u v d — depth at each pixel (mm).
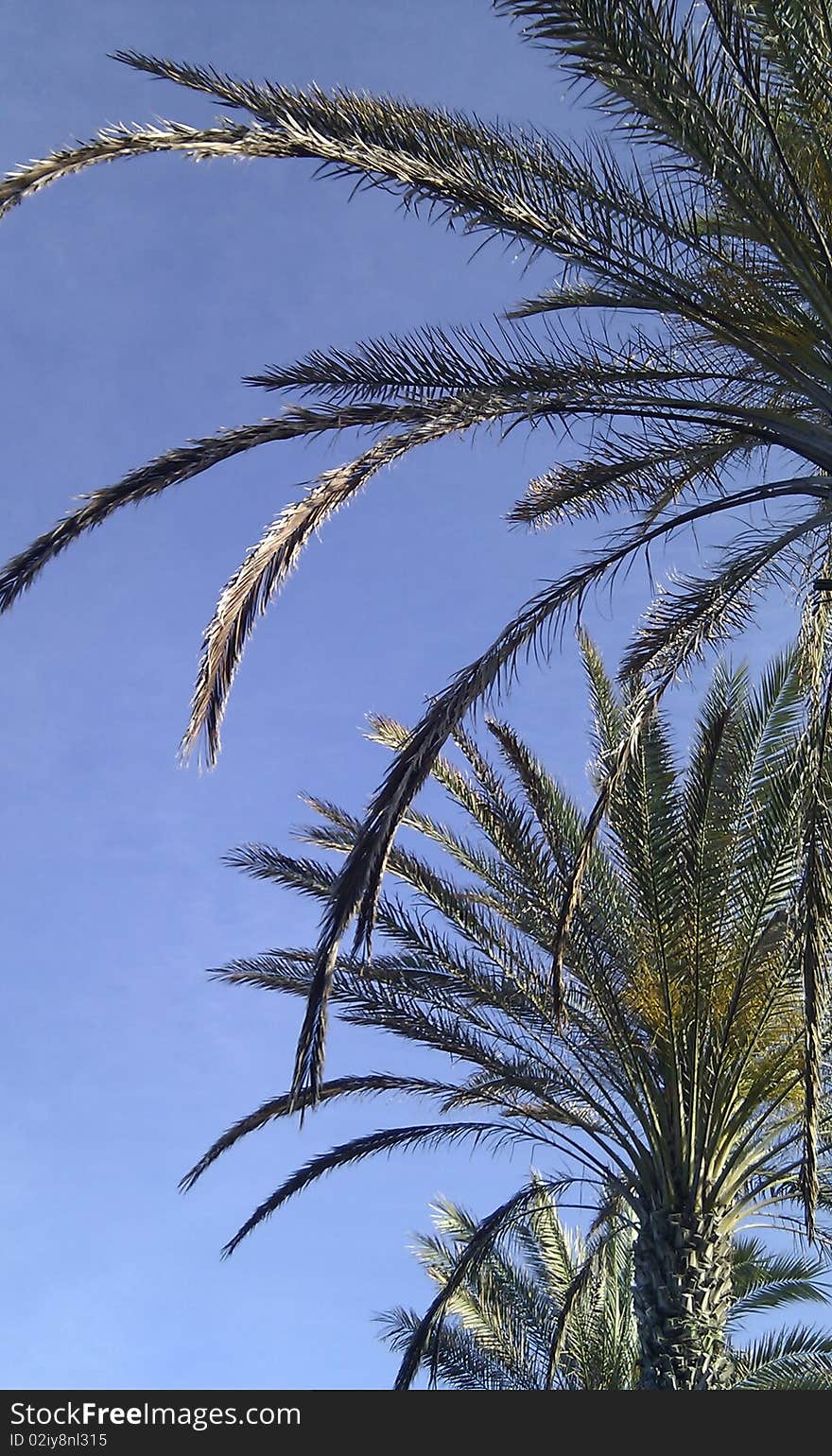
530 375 7363
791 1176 11000
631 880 10906
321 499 7727
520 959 11547
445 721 6875
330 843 12734
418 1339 12461
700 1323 10516
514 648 7324
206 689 7730
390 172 6777
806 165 7039
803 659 8516
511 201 6934
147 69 6934
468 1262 12625
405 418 7246
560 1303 17203
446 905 11656
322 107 7129
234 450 7391
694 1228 10805
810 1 6770
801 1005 10352
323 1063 6168
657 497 8266
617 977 11227
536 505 8734
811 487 7105
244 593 7773
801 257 6938
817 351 7066
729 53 6512
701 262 7250
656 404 7273
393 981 11648
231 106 7051
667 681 8086
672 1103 11086
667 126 6801
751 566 7645
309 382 7707
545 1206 12531
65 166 6480
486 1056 11625
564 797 11648
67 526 7324
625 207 7109
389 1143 12430
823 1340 15758
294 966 12445
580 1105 11875
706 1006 10969
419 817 12297
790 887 10156
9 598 7301
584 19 6531
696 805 10781
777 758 10703
